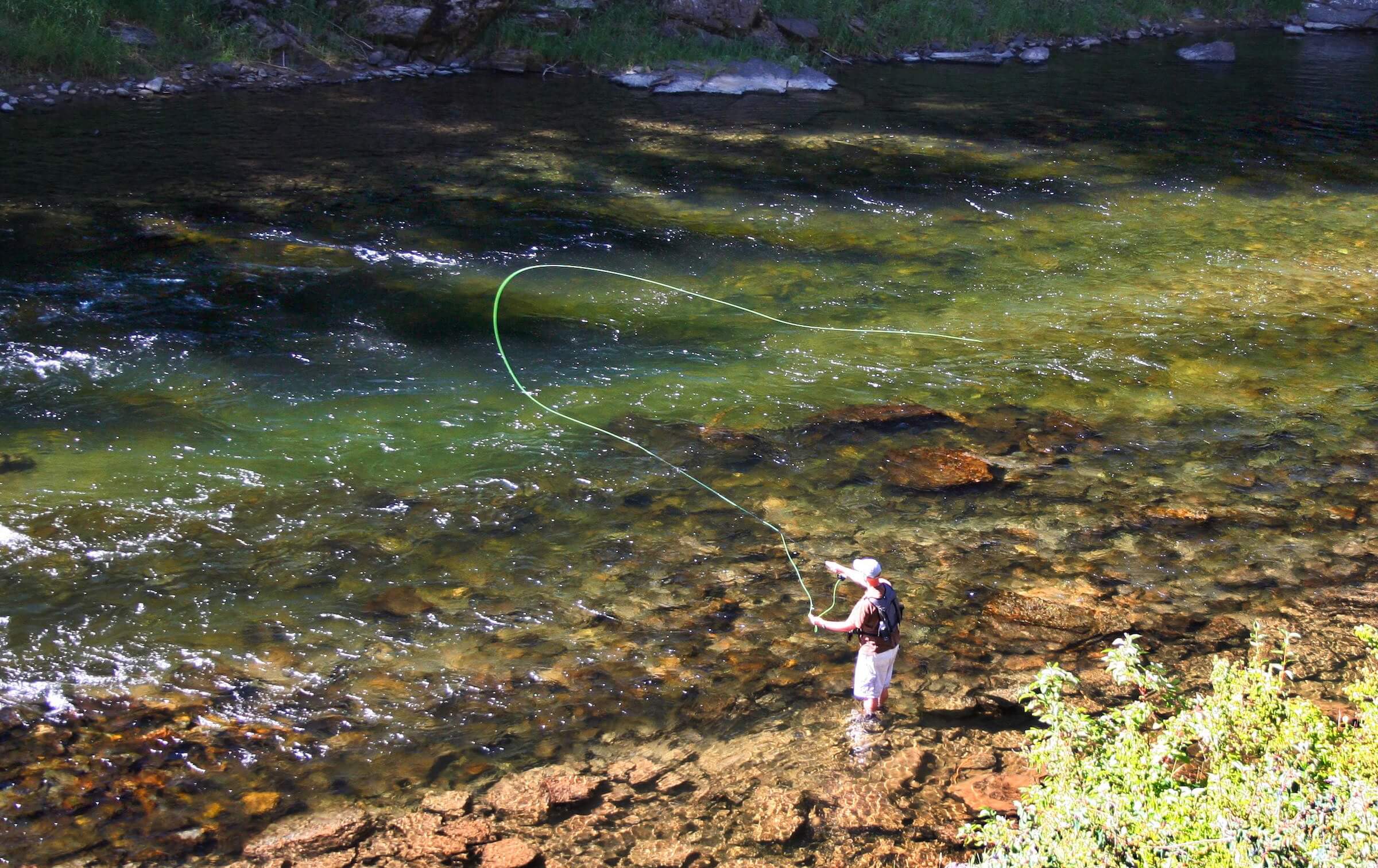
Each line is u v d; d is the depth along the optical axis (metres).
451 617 7.35
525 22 27.45
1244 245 16.22
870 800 5.88
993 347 12.36
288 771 6.00
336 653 6.95
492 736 6.34
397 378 10.91
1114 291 14.23
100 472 8.84
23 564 7.59
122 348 11.05
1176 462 9.88
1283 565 8.30
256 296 12.57
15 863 5.30
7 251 13.20
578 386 10.99
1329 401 11.17
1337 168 20.72
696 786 5.99
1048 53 32.31
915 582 7.96
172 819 5.63
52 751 6.03
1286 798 4.60
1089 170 20.14
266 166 17.52
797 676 6.94
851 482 9.35
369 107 22.08
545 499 8.87
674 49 27.25
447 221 15.57
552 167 18.66
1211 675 6.37
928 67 30.39
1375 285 14.62
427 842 5.53
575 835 5.62
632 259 14.67
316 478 8.98
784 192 18.08
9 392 10.02
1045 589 7.92
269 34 24.72
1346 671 7.00
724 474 9.39
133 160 17.38
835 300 13.67
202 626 7.12
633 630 7.31
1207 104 26.30
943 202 17.92
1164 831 4.60
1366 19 39.53
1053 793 5.11
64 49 21.61
